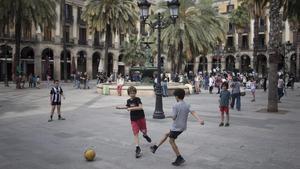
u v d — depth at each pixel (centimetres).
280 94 2089
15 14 3097
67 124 1220
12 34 4597
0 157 787
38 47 4950
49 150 850
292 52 5828
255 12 3425
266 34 6297
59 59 5269
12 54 4644
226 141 946
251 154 811
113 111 1589
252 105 1889
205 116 1432
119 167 712
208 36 3150
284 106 1864
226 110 1191
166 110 1650
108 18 3684
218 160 761
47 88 3328
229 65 6881
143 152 829
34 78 3484
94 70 6038
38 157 788
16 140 959
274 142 938
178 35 3062
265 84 3094
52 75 5250
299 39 5750
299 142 938
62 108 1709
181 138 982
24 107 1733
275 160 761
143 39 5369
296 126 1194
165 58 6122
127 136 1009
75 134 1042
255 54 3906
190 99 2242
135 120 827
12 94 2541
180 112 716
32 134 1041
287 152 830
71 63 5481
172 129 719
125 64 5875
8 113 1509
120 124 1218
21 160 763
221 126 1184
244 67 6656
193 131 1088
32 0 3052
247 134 1045
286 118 1390
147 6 1442
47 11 3303
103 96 2453
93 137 998
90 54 5766
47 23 3397
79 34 5641
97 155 804
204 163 738
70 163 741
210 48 3375
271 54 1597
